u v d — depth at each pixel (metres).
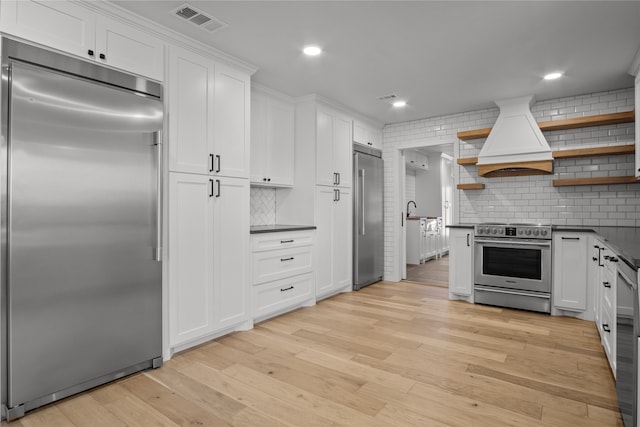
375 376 2.34
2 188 1.83
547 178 4.26
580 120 3.79
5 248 1.84
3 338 1.85
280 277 3.58
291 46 2.89
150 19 2.44
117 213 2.25
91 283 2.14
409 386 2.21
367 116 5.02
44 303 1.96
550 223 4.24
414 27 2.60
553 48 2.93
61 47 2.05
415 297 4.43
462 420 1.85
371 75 3.52
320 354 2.69
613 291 2.25
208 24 2.54
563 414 1.90
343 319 3.54
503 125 4.20
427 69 3.37
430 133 5.08
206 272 2.84
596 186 4.01
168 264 2.59
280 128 4.07
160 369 2.44
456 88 3.87
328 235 4.32
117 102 2.26
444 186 8.95
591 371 2.40
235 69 3.12
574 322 3.46
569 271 3.60
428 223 7.79
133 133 2.33
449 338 3.02
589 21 2.50
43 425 1.81
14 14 1.88
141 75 2.43
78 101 2.08
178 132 2.66
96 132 2.15
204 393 2.12
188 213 2.72
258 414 1.91
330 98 4.26
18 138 1.87
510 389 2.17
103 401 2.03
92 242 2.14
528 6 2.32
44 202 1.96
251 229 3.42
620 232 3.00
